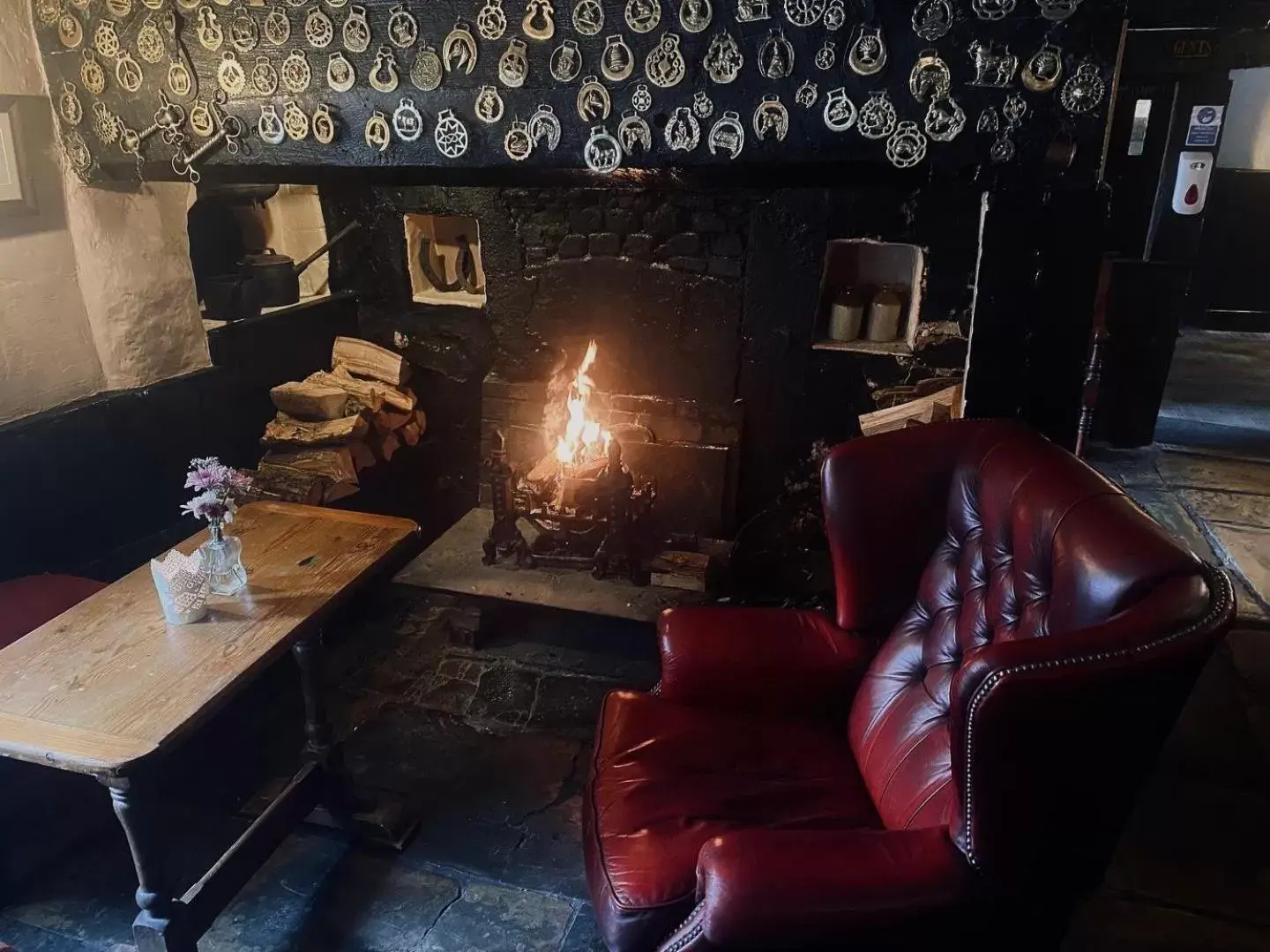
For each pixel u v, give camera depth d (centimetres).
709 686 182
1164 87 421
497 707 247
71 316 239
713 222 275
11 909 182
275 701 248
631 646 271
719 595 278
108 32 209
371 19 190
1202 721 244
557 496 270
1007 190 173
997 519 155
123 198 246
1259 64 381
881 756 164
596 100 184
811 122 175
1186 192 425
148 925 154
